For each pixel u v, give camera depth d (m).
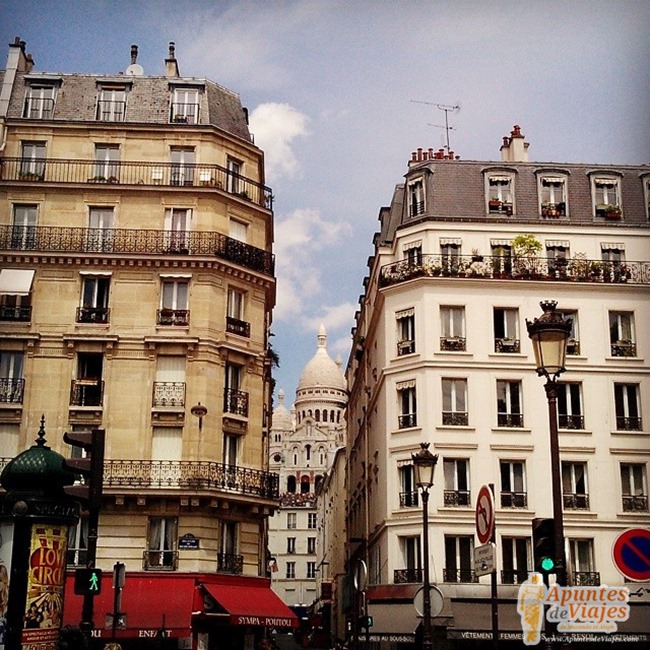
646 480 41.81
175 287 38.25
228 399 38.22
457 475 41.34
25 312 37.31
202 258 38.03
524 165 47.09
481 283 43.44
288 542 135.12
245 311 39.78
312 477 160.75
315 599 126.31
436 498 40.88
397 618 40.06
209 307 37.94
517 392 42.56
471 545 40.69
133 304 37.75
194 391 37.03
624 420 42.38
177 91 41.72
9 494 19.05
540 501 41.00
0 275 36.84
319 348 177.62
